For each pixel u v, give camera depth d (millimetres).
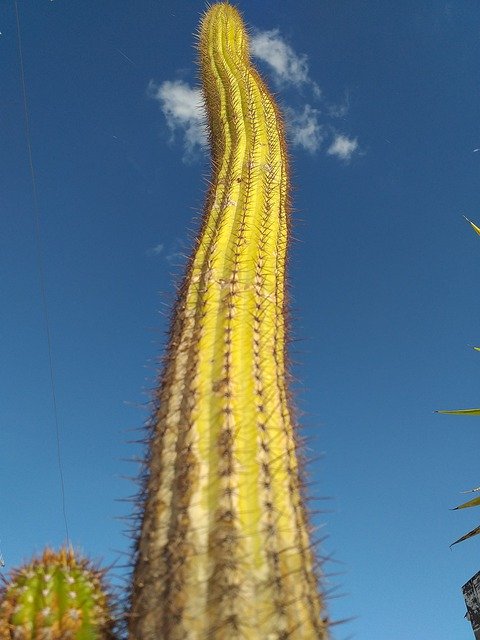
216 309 348
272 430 297
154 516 266
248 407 300
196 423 291
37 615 241
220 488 266
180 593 237
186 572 243
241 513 262
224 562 242
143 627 237
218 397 299
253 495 268
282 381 331
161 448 289
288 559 253
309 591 249
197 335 331
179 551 248
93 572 264
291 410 325
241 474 274
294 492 279
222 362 315
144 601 243
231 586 236
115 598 258
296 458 298
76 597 249
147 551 257
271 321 354
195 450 281
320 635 240
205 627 230
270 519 260
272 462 283
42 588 248
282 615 235
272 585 242
